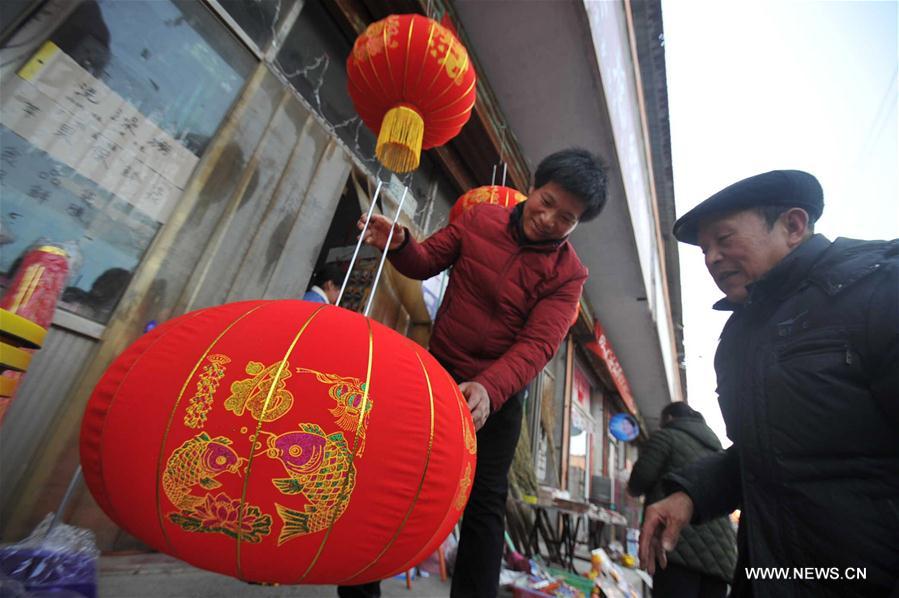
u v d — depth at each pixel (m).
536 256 1.57
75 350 1.67
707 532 2.15
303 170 2.67
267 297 2.41
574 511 4.00
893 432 0.79
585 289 8.05
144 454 0.63
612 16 4.46
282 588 1.79
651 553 1.20
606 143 4.96
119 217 1.82
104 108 1.79
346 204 4.02
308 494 0.61
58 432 1.61
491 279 1.56
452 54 1.65
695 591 2.10
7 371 1.00
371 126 1.95
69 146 1.68
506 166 4.55
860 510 0.79
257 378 0.65
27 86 1.58
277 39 2.61
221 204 2.21
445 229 1.80
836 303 0.89
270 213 2.45
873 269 0.85
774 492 0.92
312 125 2.77
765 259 1.07
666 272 10.50
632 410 13.29
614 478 12.34
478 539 1.41
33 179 1.57
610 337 10.13
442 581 2.51
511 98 4.68
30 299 1.06
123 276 1.83
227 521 0.61
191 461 0.61
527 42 4.11
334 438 0.63
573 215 1.49
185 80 2.10
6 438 1.49
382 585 2.19
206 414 0.63
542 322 1.46
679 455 2.46
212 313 0.80
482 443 1.53
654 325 8.88
